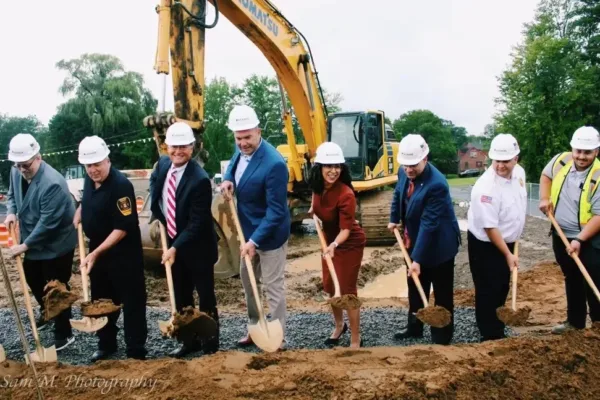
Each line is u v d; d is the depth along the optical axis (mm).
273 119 53125
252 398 3594
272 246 5062
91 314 4371
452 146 98875
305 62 12430
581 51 40844
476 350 4398
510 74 34062
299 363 4195
